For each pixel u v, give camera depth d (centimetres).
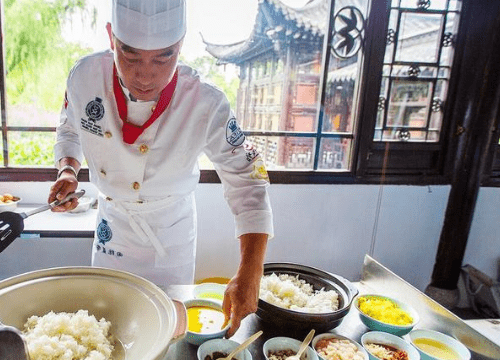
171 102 113
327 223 264
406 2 236
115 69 111
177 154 121
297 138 253
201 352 85
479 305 232
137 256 135
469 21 236
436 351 98
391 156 261
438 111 257
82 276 92
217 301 106
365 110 249
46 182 230
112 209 133
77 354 77
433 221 266
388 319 108
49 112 228
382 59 242
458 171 243
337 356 89
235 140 116
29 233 188
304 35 238
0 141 224
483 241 247
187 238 142
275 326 102
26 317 84
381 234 269
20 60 216
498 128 232
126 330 85
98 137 120
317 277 121
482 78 230
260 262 96
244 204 107
